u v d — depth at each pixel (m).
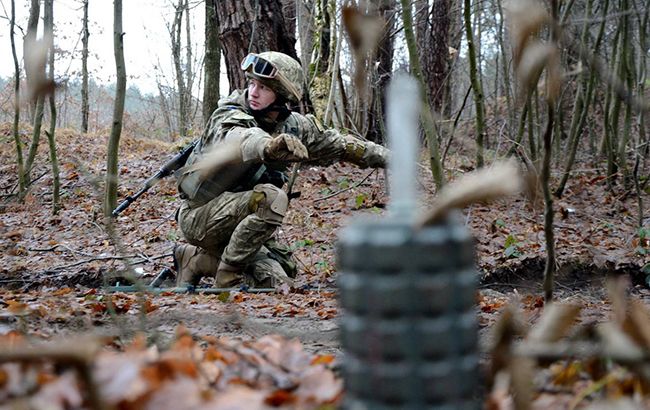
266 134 5.16
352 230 1.09
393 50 12.32
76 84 26.98
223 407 1.56
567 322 1.45
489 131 12.96
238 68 11.53
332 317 4.20
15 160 14.69
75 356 1.18
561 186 9.93
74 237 9.56
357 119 12.24
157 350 2.34
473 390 1.08
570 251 7.73
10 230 9.98
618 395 1.65
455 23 16.08
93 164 14.02
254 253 5.87
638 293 6.61
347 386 1.10
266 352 2.29
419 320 1.04
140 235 9.44
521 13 1.57
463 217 8.55
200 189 5.82
